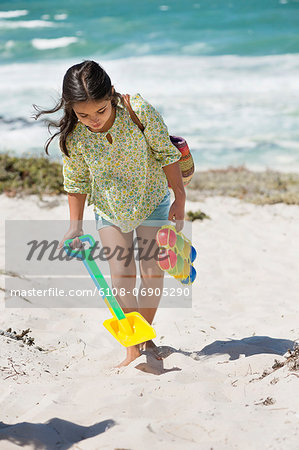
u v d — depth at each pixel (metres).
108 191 3.71
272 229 8.79
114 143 3.54
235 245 7.99
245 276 6.78
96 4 42.34
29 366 3.76
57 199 9.74
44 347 4.46
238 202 10.18
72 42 29.89
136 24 34.44
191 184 11.48
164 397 3.15
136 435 2.58
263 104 19.72
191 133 16.98
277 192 10.82
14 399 3.20
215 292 6.18
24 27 34.78
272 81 22.27
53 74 24.45
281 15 34.72
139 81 22.75
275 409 2.80
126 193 3.69
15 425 2.80
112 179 3.68
